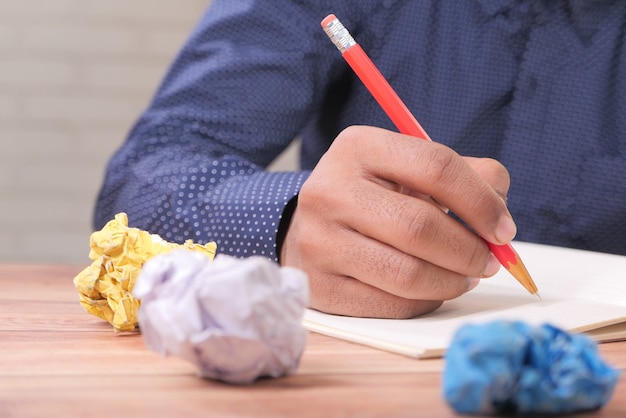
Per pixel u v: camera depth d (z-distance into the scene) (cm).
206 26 105
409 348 66
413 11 108
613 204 104
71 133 260
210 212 86
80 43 258
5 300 79
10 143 258
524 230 106
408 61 108
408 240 72
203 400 59
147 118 100
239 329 60
